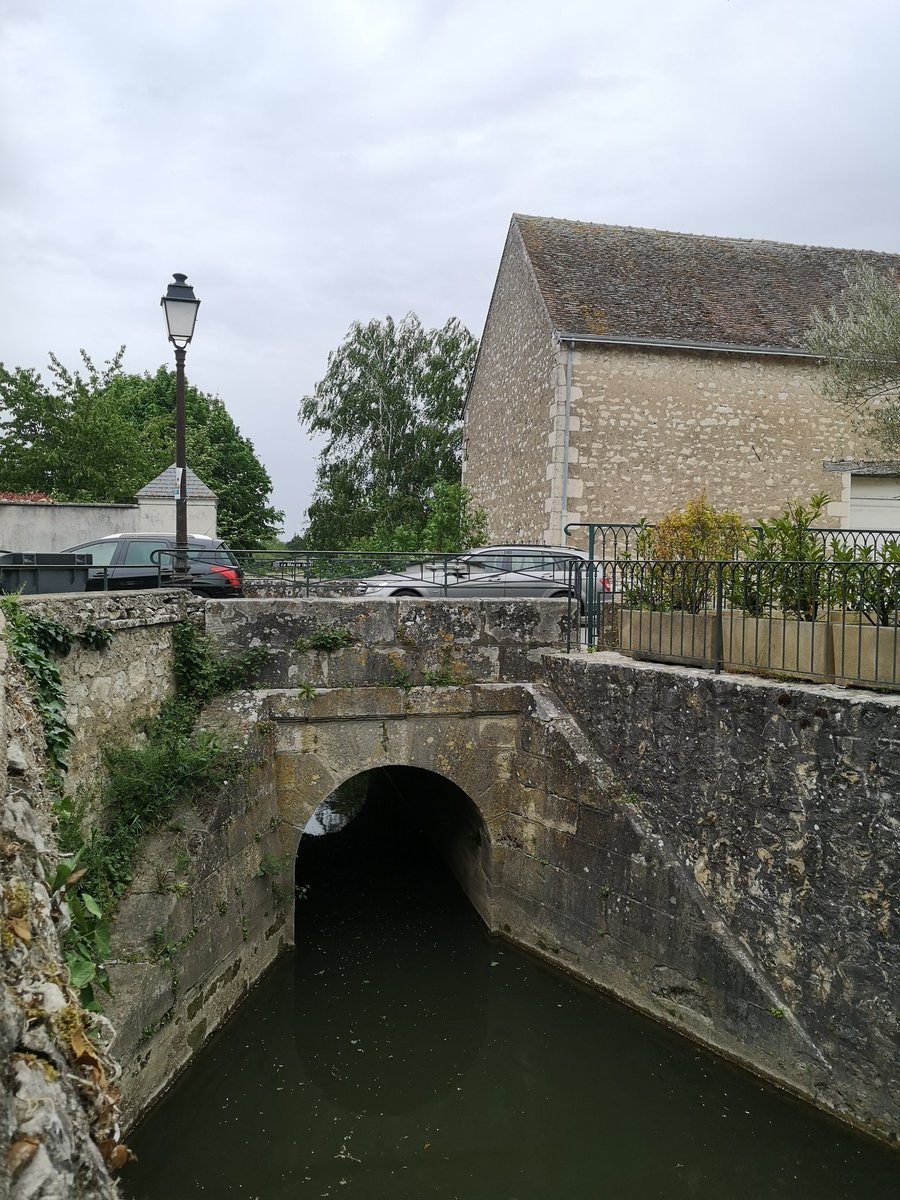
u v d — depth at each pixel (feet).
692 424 54.03
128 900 19.30
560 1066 21.95
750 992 19.84
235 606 26.94
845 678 19.07
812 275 61.05
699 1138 18.93
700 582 24.26
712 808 21.34
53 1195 6.11
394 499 91.76
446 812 35.27
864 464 52.11
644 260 59.26
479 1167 18.65
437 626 28.37
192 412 116.37
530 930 27.58
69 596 20.11
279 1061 22.41
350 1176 18.33
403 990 25.61
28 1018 7.63
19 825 10.50
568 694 27.09
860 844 17.62
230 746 23.95
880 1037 17.17
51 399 77.46
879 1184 16.87
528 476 57.47
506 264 62.80
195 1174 18.34
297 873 36.19
